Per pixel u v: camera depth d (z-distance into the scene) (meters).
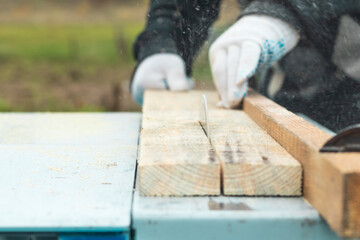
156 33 1.98
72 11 12.23
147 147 1.02
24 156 1.20
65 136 1.46
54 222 0.81
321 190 0.80
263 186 0.89
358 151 0.81
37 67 6.01
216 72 1.57
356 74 1.72
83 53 7.16
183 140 1.09
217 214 0.82
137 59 2.17
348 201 0.71
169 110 1.53
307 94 1.82
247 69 1.47
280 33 1.54
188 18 1.46
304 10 1.56
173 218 0.82
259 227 0.82
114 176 1.04
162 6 2.00
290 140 0.97
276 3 1.58
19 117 1.79
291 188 0.89
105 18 11.34
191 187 0.89
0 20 11.25
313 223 0.81
